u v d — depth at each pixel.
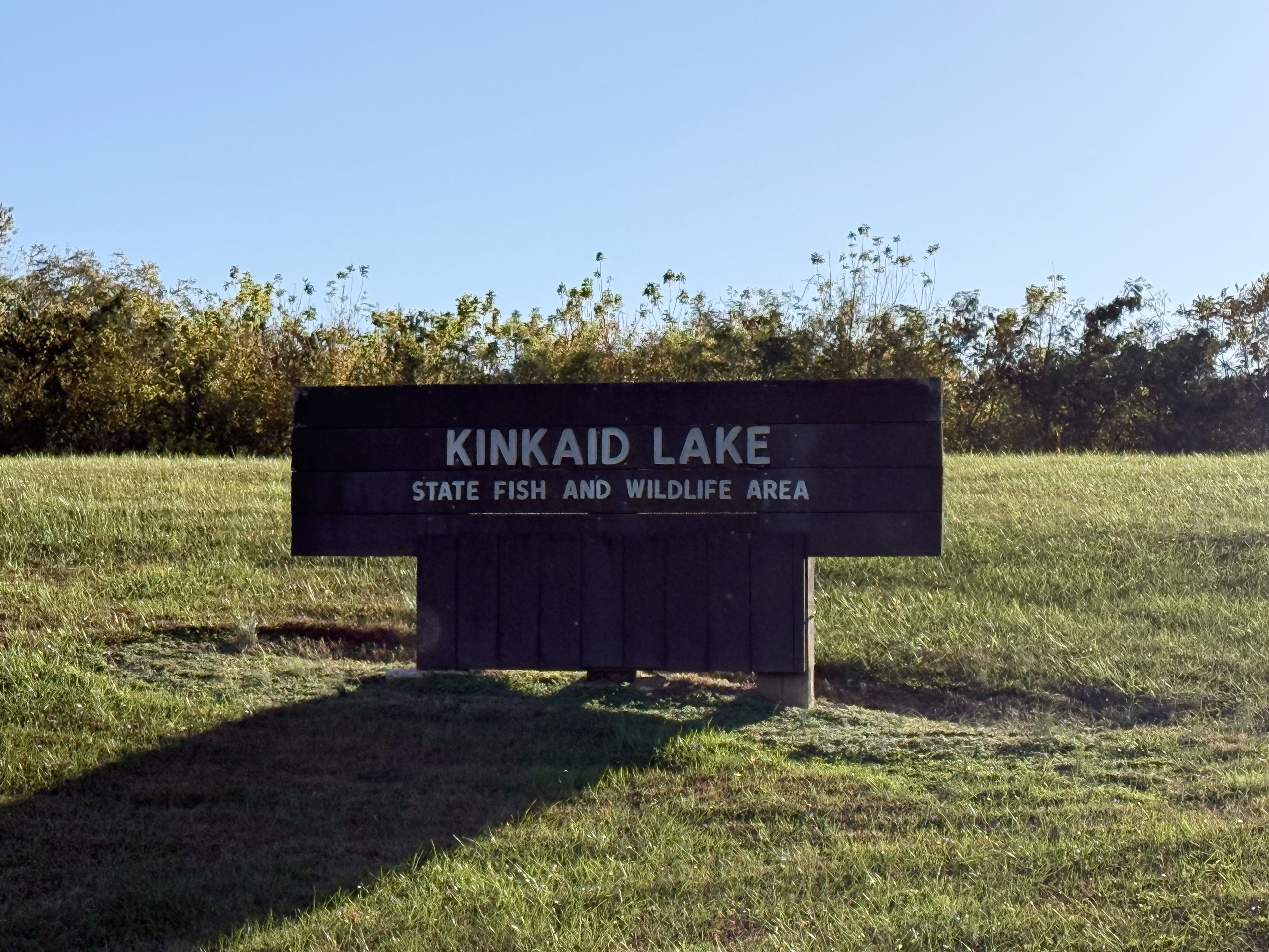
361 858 6.82
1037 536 14.80
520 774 8.00
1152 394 43.56
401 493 10.05
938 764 8.27
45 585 13.16
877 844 6.79
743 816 7.28
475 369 42.75
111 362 39.34
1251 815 7.00
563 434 9.88
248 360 41.31
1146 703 9.83
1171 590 12.73
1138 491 17.56
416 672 10.28
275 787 7.86
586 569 9.86
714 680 10.39
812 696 9.91
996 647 11.00
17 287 41.41
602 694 9.74
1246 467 20.08
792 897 6.09
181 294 46.62
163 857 6.89
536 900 6.12
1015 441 43.69
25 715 9.02
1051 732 8.99
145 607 12.27
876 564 13.99
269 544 14.97
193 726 8.91
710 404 9.76
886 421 9.58
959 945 5.52
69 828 7.26
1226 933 5.52
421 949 5.70
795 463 9.66
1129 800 7.44
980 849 6.59
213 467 21.75
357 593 13.04
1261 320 43.56
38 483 18.88
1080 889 6.05
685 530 9.77
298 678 10.22
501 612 9.95
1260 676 10.16
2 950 5.92
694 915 5.93
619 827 7.13
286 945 5.82
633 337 44.72
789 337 42.69
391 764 8.23
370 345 42.88
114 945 5.98
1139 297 44.66
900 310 43.72
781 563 9.66
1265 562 13.36
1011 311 45.22
